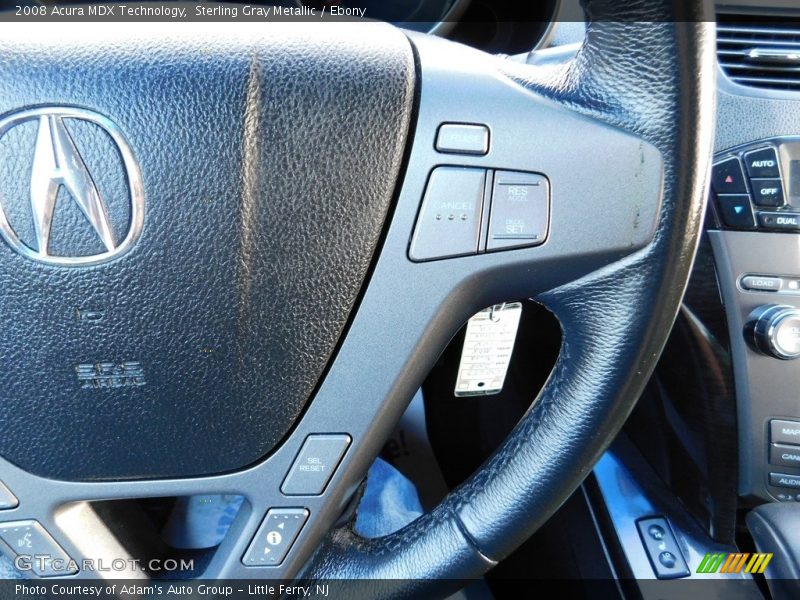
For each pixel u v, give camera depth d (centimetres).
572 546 109
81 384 61
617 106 57
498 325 72
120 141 55
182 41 56
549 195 59
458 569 69
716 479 105
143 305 59
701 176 57
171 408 63
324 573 71
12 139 54
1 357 59
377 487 96
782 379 101
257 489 67
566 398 64
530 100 58
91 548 67
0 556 69
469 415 113
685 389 107
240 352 61
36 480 64
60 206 55
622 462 110
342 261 60
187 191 56
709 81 55
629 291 60
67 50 54
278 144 57
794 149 101
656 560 99
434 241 60
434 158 59
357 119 58
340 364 63
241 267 59
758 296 101
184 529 79
